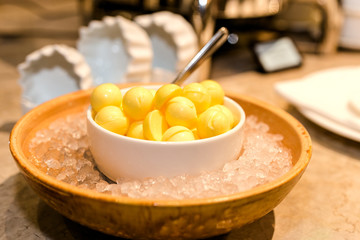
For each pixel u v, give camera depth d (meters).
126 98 0.36
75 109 0.46
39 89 0.56
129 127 0.36
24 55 0.88
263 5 0.81
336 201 0.43
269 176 0.35
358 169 0.50
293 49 0.90
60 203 0.30
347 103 0.58
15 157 0.32
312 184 0.46
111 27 0.61
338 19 0.96
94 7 0.90
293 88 0.62
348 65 0.93
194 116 0.35
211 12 0.65
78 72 0.53
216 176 0.34
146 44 0.59
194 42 0.66
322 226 0.39
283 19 1.06
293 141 0.40
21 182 0.44
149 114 0.35
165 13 0.67
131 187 0.32
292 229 0.38
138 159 0.34
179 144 0.33
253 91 0.74
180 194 0.32
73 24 1.16
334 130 0.54
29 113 0.41
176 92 0.36
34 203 0.40
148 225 0.29
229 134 0.35
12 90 0.69
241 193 0.29
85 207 0.29
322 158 0.52
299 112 0.64
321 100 0.58
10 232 0.36
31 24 1.13
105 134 0.34
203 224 0.29
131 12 0.82
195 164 0.34
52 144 0.41
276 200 0.31
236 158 0.38
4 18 1.18
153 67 0.70
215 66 0.89
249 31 0.89
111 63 0.63
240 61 0.94
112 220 0.29
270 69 0.85
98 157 0.36
